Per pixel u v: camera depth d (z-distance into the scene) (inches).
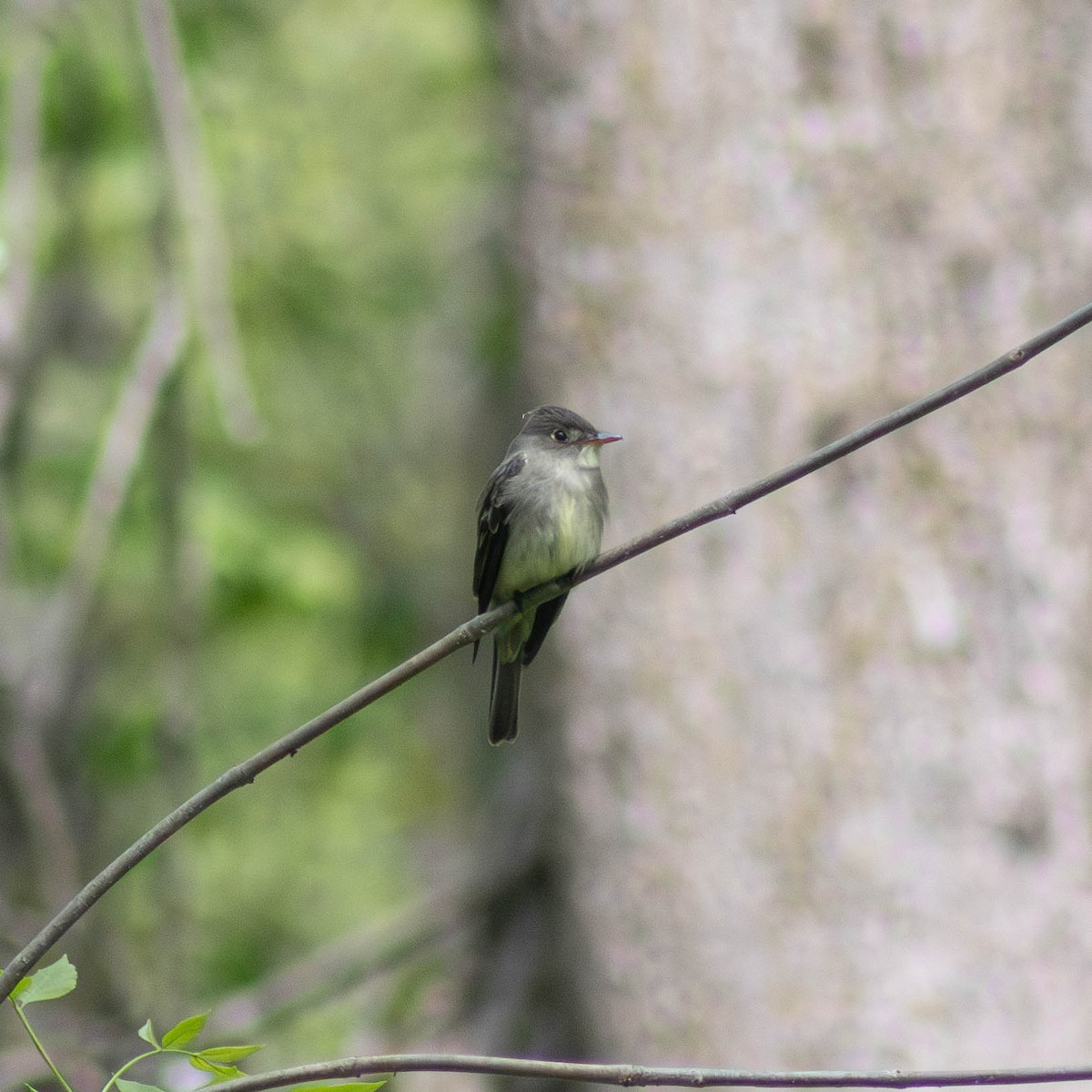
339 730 721.6
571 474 342.6
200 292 417.4
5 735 480.7
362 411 745.6
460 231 729.0
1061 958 360.2
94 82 549.3
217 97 604.4
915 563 372.8
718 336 388.5
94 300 613.9
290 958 710.5
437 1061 182.4
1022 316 374.6
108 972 528.4
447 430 737.0
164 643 483.5
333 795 746.8
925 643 370.0
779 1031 372.5
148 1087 175.0
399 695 735.7
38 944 192.2
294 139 698.8
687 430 389.4
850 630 374.6
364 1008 509.0
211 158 642.8
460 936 498.0
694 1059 382.3
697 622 385.1
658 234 396.2
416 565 745.6
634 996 391.9
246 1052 176.9
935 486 373.7
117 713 601.6
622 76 400.5
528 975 471.2
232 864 722.8
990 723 366.9
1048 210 376.8
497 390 665.0
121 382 607.8
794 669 377.1
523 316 423.2
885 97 383.2
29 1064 425.7
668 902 386.9
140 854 198.5
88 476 611.2
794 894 374.0
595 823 398.0
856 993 366.9
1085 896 360.8
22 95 471.2
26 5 474.6
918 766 368.8
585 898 401.4
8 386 464.8
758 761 378.6
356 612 724.7
